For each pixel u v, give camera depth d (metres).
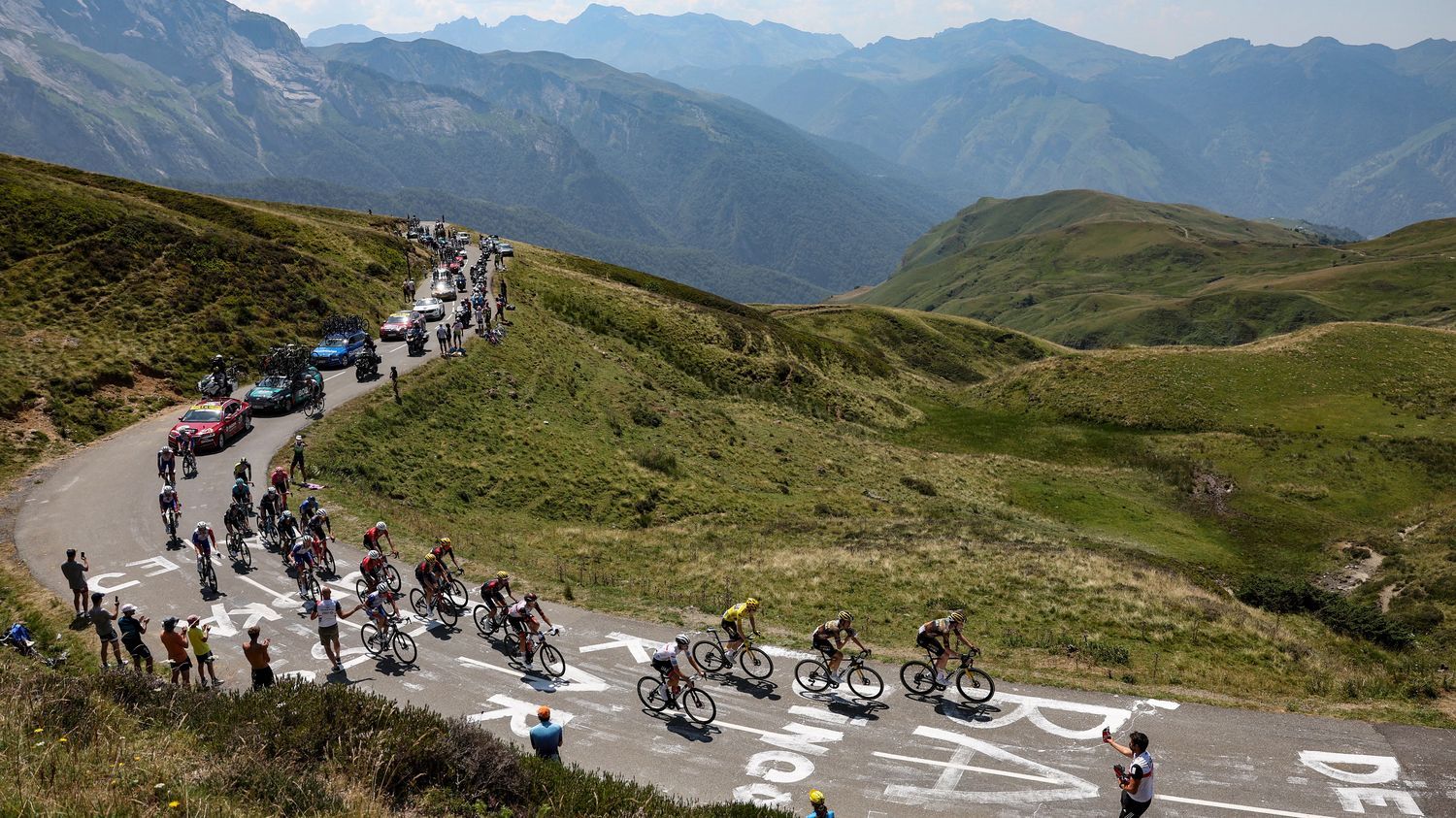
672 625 22.48
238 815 9.41
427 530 29.92
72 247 50.50
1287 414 66.44
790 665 19.98
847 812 14.02
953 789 14.70
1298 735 16.44
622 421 55.44
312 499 25.14
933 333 144.88
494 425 46.88
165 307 49.19
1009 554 32.53
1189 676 20.31
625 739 16.39
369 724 12.98
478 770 12.15
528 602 19.22
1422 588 38.31
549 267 98.50
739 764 15.53
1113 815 13.91
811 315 145.25
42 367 40.06
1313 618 34.38
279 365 45.75
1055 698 18.12
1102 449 67.19
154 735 12.08
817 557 31.50
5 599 21.80
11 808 8.49
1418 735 16.34
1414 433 60.50
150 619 21.42
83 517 28.70
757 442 60.53
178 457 34.78
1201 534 50.94
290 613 22.14
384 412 42.91
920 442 73.19
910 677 18.88
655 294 97.31
